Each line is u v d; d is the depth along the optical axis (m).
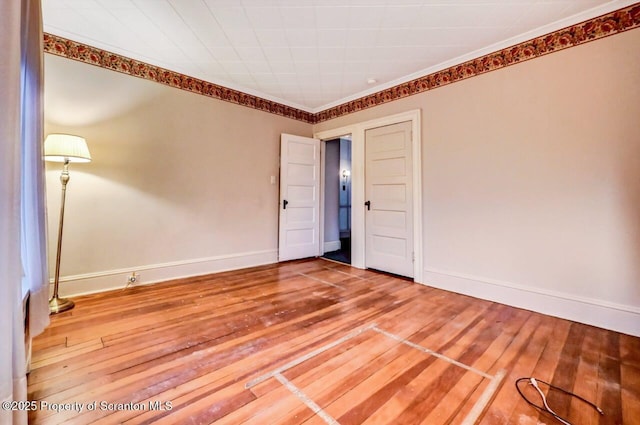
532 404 1.33
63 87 2.64
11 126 0.91
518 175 2.62
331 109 4.54
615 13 2.14
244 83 3.73
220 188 3.75
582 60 2.29
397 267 3.65
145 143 3.13
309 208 4.68
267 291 2.97
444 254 3.15
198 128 3.53
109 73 2.89
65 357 1.68
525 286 2.57
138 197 3.09
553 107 2.43
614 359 1.72
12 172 0.92
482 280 2.84
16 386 0.99
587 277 2.26
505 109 2.70
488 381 1.50
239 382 1.47
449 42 2.73
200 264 3.58
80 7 2.25
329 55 2.99
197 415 1.23
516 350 1.82
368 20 2.39
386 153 3.76
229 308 2.49
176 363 1.64
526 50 2.57
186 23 2.46
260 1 2.17
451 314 2.42
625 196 2.11
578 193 2.31
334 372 1.56
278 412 1.26
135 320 2.21
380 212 3.85
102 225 2.87
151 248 3.19
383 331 2.08
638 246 2.07
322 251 4.90
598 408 1.30
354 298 2.79
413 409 1.29
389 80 3.62
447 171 3.13
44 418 1.21
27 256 1.42
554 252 2.42
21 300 1.01
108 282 2.90
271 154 4.30
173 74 3.32
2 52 0.88
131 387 1.42
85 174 2.77
